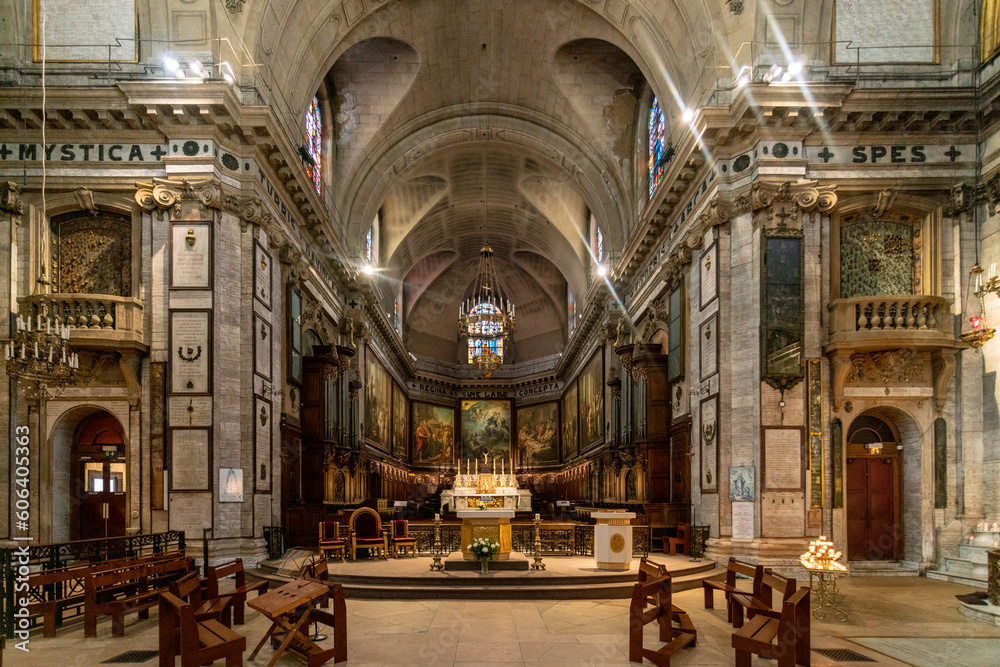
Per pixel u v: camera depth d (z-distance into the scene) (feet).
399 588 38.99
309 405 65.16
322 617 26.89
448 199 106.11
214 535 44.93
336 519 57.11
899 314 46.39
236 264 48.96
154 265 47.80
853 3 49.75
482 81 77.82
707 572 44.37
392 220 105.40
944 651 27.37
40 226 48.34
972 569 43.39
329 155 74.69
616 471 85.15
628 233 80.48
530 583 39.73
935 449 47.16
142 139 48.39
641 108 75.61
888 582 43.75
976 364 46.93
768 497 45.32
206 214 47.73
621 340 86.12
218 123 47.73
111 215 49.42
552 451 141.38
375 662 25.99
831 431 47.06
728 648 27.96
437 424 148.05
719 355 49.01
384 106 76.18
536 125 82.23
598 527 44.27
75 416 49.14
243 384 48.47
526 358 154.20
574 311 125.29
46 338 37.09
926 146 48.75
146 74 48.16
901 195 48.52
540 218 110.52
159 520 45.16
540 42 70.33
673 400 62.44
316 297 69.67
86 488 49.37
